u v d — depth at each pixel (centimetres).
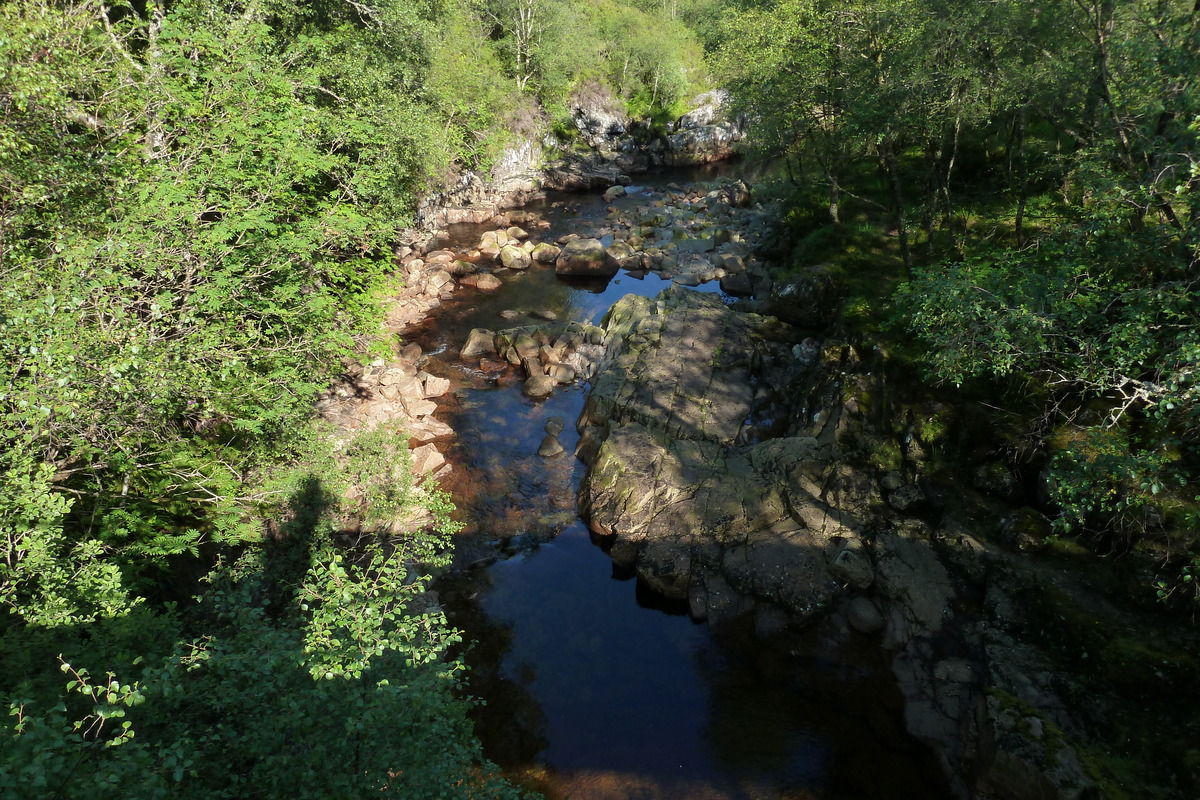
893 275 2788
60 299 1068
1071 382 1290
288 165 1762
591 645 1731
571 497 2280
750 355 2762
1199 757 1162
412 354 3092
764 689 1590
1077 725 1292
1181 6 1392
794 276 3052
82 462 1368
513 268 4194
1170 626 1393
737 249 4197
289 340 1655
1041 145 2520
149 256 1329
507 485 2314
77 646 874
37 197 1189
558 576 1966
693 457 2230
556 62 5928
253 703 794
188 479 1537
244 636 866
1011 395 1936
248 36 1788
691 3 8088
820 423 2252
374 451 1928
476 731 1491
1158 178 1159
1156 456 1109
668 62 6844
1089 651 1397
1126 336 1110
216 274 1419
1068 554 1598
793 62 2697
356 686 802
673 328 2923
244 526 1494
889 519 1867
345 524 1906
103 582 956
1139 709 1284
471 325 3434
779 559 1812
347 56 2455
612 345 3003
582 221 5138
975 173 3044
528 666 1666
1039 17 1752
